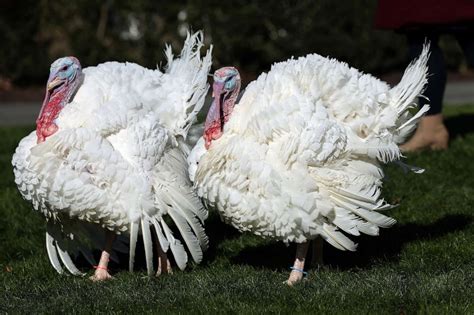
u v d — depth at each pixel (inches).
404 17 754.8
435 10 743.1
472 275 462.3
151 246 487.2
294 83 459.5
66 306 447.5
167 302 446.3
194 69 527.8
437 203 646.5
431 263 501.0
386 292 438.0
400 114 477.7
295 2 1784.0
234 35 1758.1
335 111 462.3
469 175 735.1
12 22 1855.3
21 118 1424.7
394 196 671.8
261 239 584.1
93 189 471.5
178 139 517.3
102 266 514.6
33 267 547.5
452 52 2042.3
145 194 478.6
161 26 1786.4
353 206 454.0
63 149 468.8
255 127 451.8
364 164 462.6
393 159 471.5
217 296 447.5
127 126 482.6
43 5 1847.9
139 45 1806.1
